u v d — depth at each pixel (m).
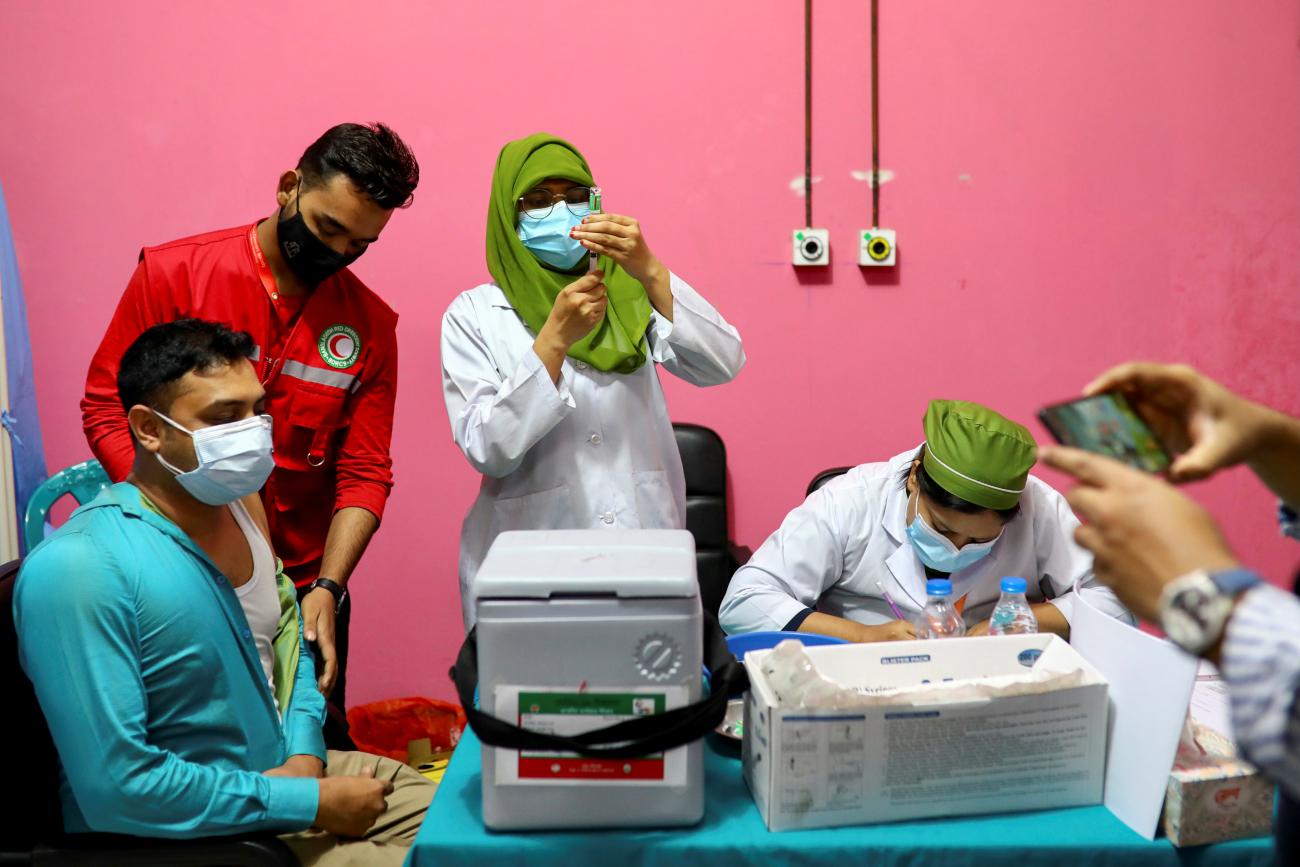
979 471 1.58
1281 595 0.70
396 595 2.82
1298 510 0.93
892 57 2.71
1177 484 0.86
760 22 2.68
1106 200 2.79
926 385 2.83
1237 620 0.69
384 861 1.46
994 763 1.20
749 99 2.70
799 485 2.86
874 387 2.83
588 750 1.14
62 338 2.69
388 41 2.64
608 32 2.67
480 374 1.87
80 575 1.32
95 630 1.32
